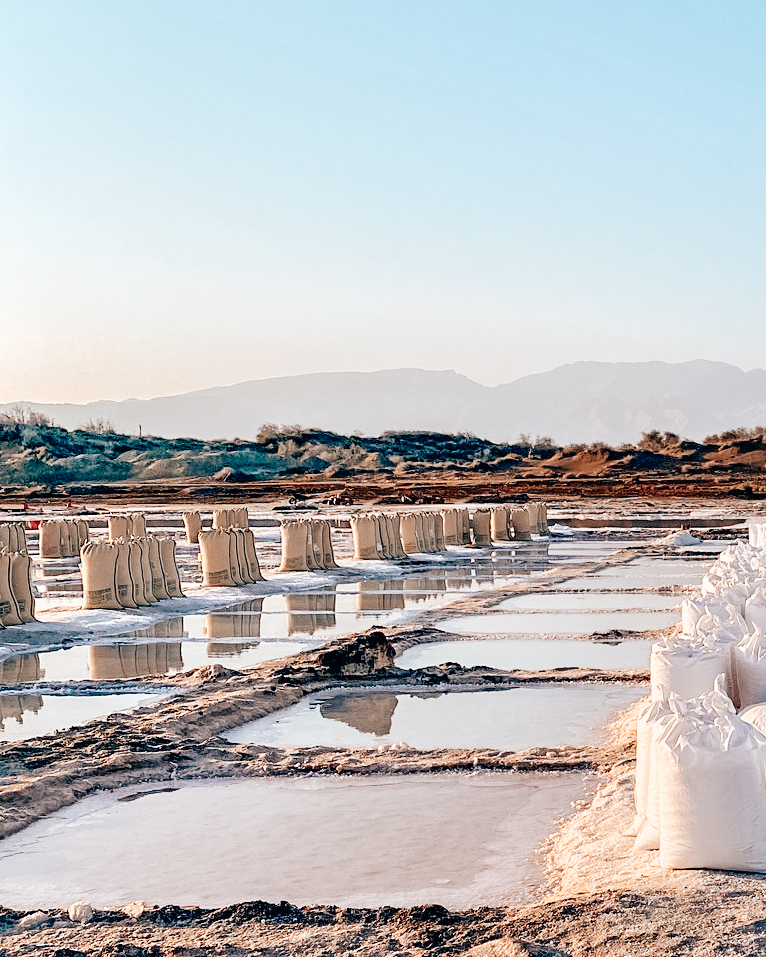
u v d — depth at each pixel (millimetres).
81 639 23344
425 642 22516
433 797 11844
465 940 7707
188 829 10961
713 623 12805
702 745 8320
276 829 10898
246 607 28875
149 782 12555
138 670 19922
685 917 7398
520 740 14430
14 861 10141
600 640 22469
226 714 15586
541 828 10742
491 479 169625
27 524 65312
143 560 28109
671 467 180500
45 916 8469
